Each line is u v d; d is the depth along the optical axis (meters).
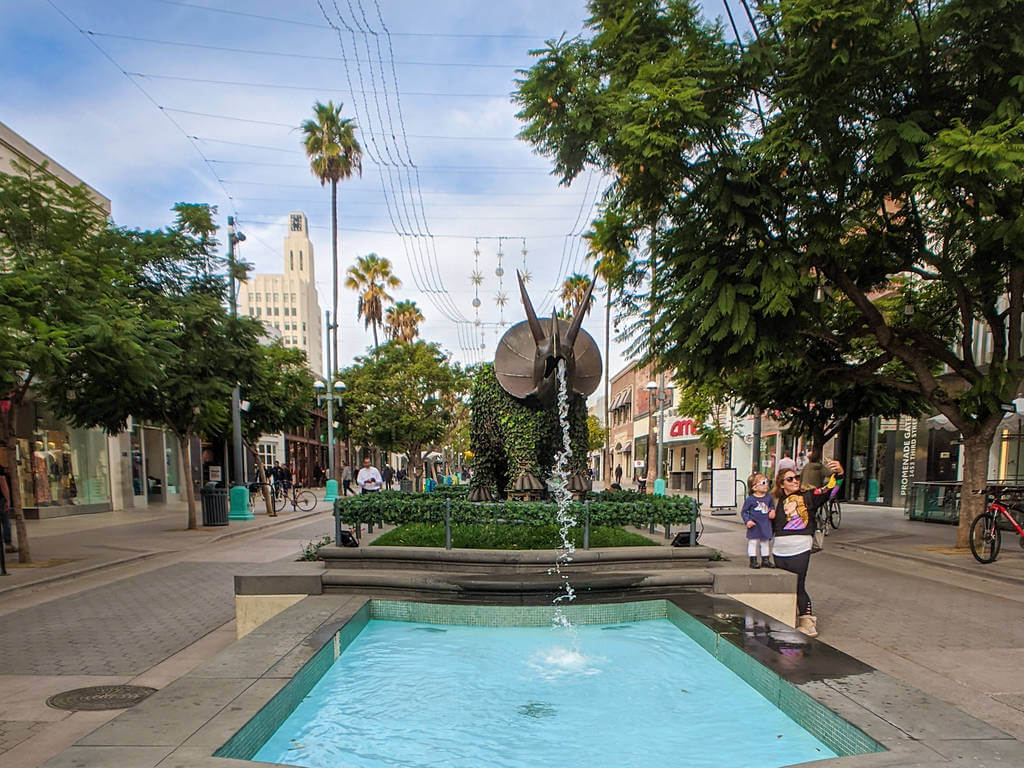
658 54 7.97
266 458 36.59
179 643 5.77
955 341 12.13
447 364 30.47
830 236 8.16
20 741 3.72
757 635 4.70
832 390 12.81
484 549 6.86
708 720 3.84
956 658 5.25
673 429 34.19
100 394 11.80
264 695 3.50
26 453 17.03
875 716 3.19
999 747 2.86
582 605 5.82
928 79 7.84
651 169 7.50
